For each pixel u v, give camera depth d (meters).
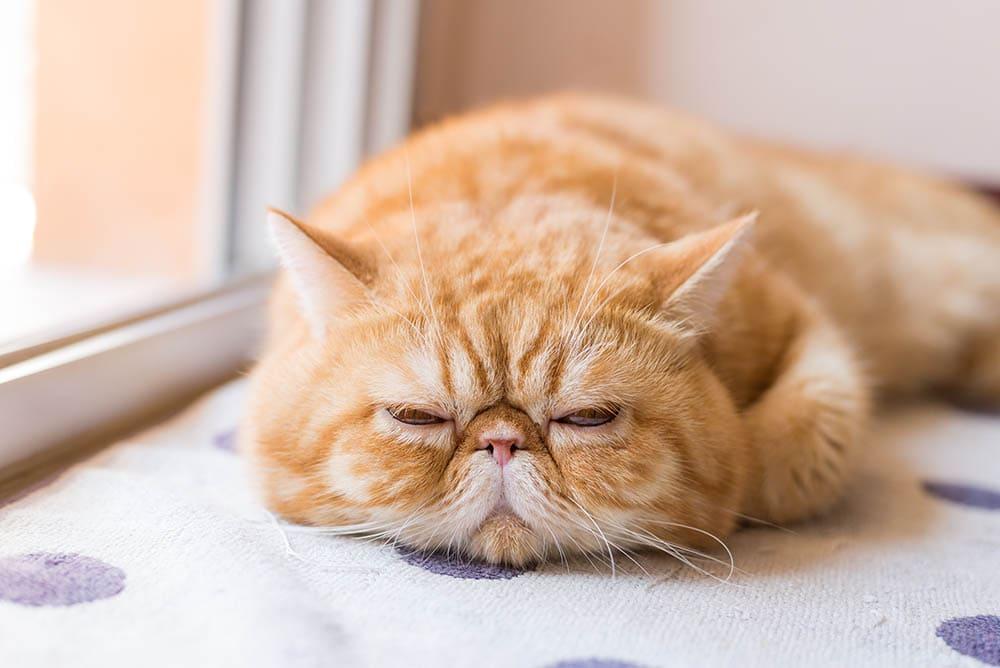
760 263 0.48
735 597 0.37
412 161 0.48
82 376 0.46
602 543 0.38
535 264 0.40
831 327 0.49
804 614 0.36
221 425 0.48
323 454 0.38
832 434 0.43
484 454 0.37
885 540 0.42
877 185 0.64
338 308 0.39
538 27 0.79
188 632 0.32
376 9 0.68
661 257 0.40
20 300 0.51
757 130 0.79
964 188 0.70
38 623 0.32
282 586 0.34
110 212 0.56
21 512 0.38
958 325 0.61
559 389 0.37
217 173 0.62
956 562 0.40
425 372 0.37
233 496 0.42
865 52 0.77
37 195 0.52
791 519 0.43
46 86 0.52
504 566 0.38
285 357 0.41
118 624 0.33
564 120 0.53
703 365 0.40
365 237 0.42
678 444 0.38
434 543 0.39
